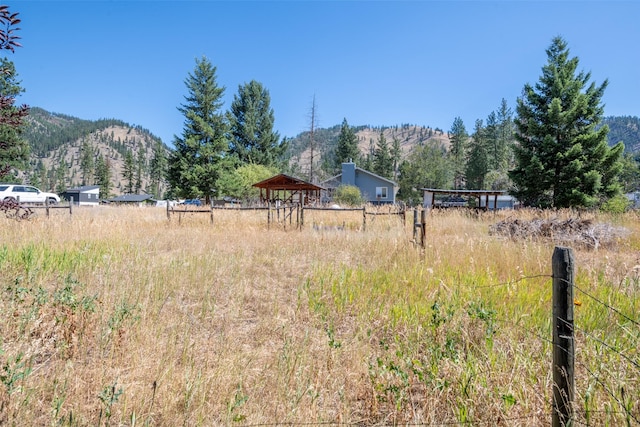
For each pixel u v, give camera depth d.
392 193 36.06
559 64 23.62
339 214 16.36
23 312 3.23
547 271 5.24
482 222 13.77
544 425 2.06
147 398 2.24
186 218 12.80
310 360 2.79
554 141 22.11
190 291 4.57
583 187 21.47
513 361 2.63
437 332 3.09
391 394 2.30
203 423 2.06
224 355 2.82
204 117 36.50
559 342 1.88
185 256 6.43
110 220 11.21
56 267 5.16
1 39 3.55
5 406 2.02
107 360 2.69
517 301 3.85
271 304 4.21
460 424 2.03
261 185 25.30
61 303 3.37
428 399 2.20
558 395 1.89
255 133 46.91
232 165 37.34
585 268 5.43
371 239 8.12
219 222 12.28
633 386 2.25
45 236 7.75
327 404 2.26
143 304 3.81
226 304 4.24
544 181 22.33
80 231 8.68
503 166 53.66
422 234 6.47
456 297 3.90
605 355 2.59
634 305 3.71
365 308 3.92
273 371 2.65
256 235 9.54
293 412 2.09
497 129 60.97
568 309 1.87
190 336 3.26
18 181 30.94
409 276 5.02
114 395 1.98
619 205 19.50
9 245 6.36
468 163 54.06
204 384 2.34
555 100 21.66
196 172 35.09
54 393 2.19
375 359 2.86
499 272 5.25
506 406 2.10
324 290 4.70
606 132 21.50
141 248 7.02
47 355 2.83
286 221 13.44
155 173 94.06
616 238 8.30
